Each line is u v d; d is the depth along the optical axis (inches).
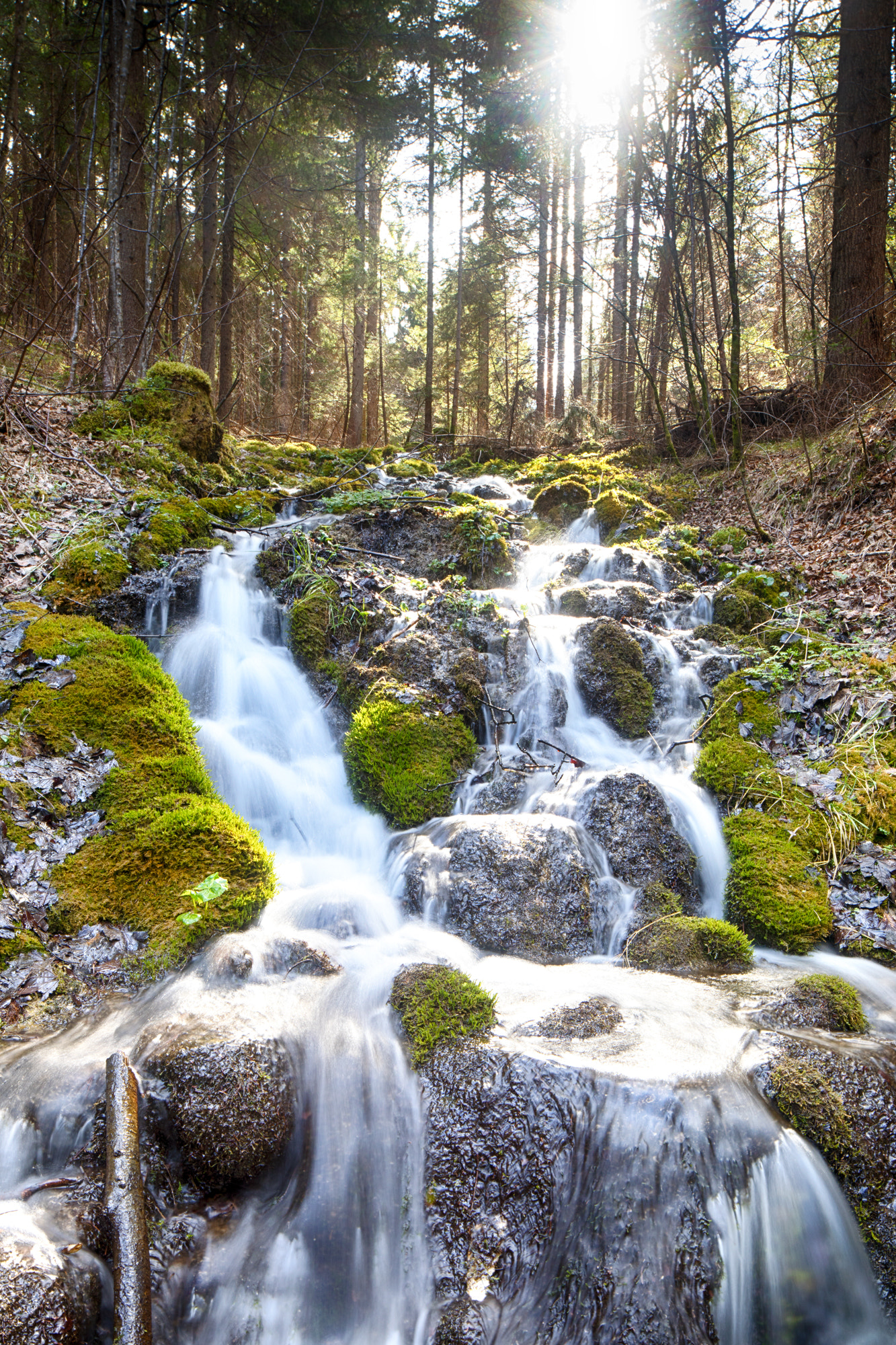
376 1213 113.6
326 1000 135.7
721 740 211.6
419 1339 102.5
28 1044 122.3
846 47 383.6
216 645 235.1
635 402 624.7
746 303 569.6
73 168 494.3
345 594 251.1
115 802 166.7
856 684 215.3
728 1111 114.3
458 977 137.3
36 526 255.3
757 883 172.4
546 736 230.4
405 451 599.2
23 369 374.9
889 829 178.4
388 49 575.5
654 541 331.0
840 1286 110.0
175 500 294.0
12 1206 99.8
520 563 319.0
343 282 827.4
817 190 470.6
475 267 871.7
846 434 349.1
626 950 161.8
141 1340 88.3
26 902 143.3
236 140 588.4
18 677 188.1
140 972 139.1
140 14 456.4
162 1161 112.2
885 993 145.9
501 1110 114.8
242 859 160.1
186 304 673.6
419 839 185.0
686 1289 105.1
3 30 509.0
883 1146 114.9
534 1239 108.0
